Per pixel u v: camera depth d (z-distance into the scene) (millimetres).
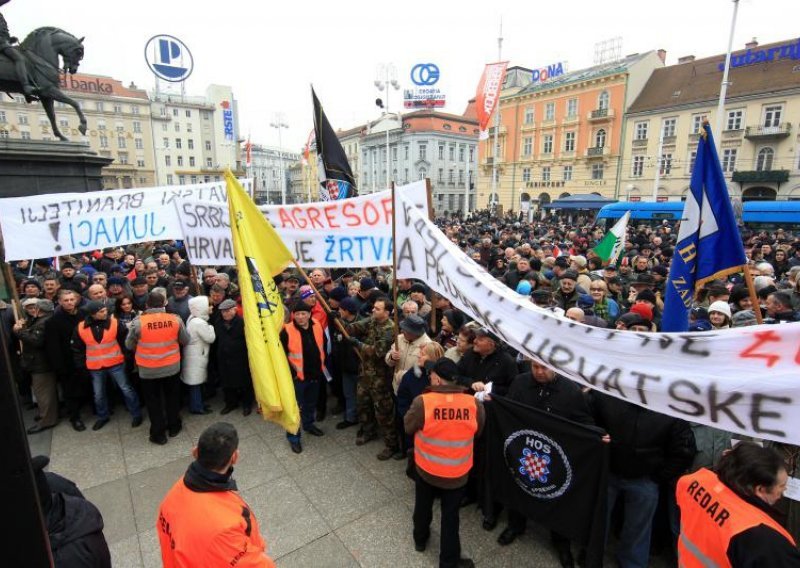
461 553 3441
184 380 5457
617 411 3107
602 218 29250
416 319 4266
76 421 5293
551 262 8531
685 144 40156
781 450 2715
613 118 44375
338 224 5363
